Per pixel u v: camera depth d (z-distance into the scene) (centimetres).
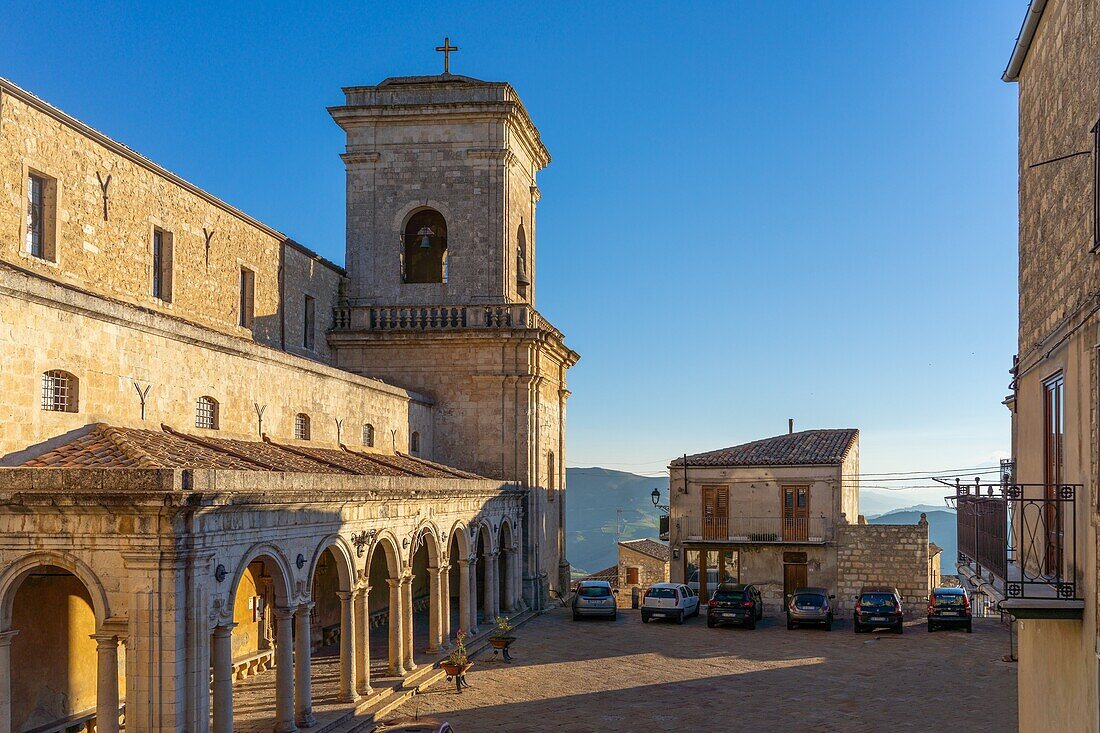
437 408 3916
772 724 2153
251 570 2533
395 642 2445
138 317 2014
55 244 2223
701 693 2459
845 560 4253
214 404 2356
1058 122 1528
